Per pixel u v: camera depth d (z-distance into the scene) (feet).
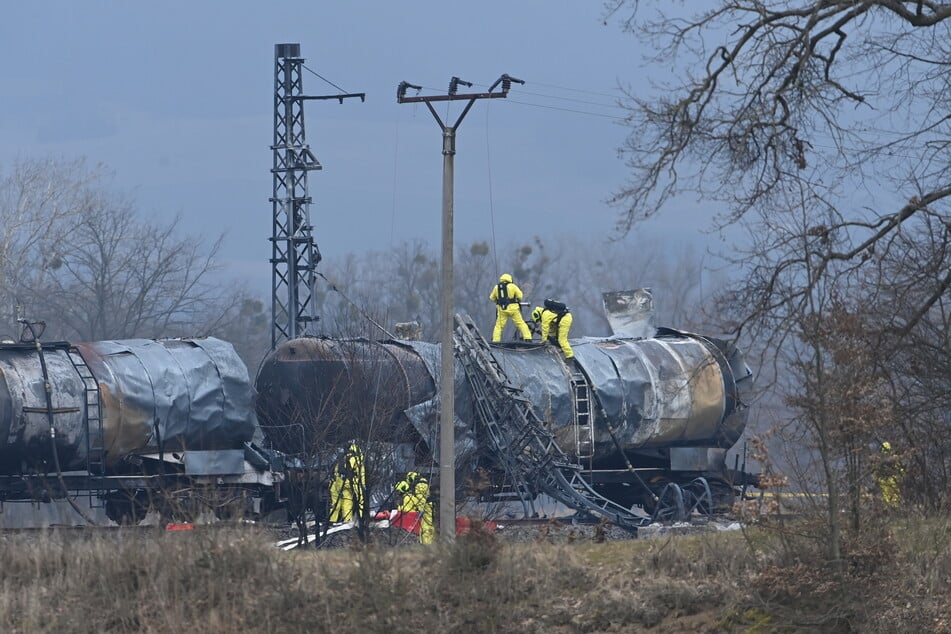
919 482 236.63
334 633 194.80
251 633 195.93
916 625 189.98
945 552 204.54
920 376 246.88
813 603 195.42
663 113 229.45
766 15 230.89
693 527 297.12
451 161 291.99
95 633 196.03
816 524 197.26
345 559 215.92
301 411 322.34
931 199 233.35
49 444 315.78
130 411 325.21
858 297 227.40
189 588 205.26
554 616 198.59
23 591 205.05
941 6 233.76
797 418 196.24
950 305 248.11
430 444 333.62
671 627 196.13
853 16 228.84
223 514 272.51
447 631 194.70
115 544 217.56
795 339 205.67
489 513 321.32
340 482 305.94
